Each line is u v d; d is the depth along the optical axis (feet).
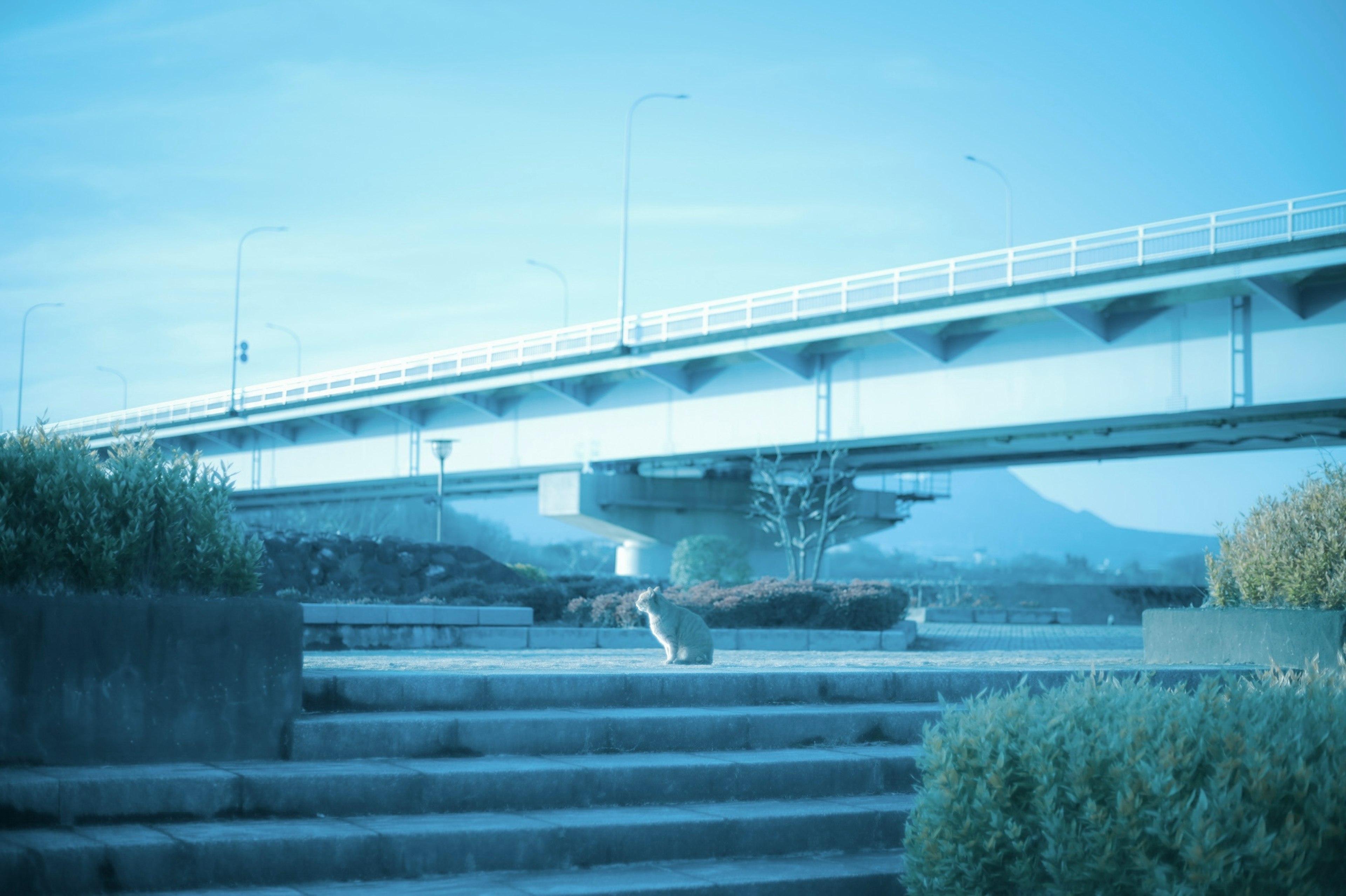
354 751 21.39
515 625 59.47
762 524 163.63
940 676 28.43
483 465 188.24
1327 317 101.65
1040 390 122.31
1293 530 37.11
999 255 117.80
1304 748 16.83
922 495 196.95
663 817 20.16
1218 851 15.34
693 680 26.21
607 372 161.79
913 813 18.84
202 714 20.58
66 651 19.60
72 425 252.42
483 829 18.58
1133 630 108.37
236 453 238.68
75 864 16.34
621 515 176.24
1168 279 104.53
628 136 168.25
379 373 192.24
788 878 18.72
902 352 135.85
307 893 17.01
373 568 80.94
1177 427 123.85
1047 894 16.60
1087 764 16.70
